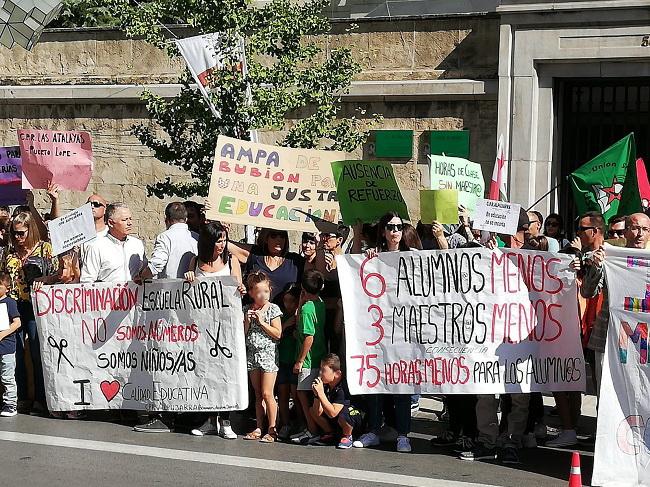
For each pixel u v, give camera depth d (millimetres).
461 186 9812
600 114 13906
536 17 13398
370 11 16859
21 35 13281
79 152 11234
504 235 9586
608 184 10773
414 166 14328
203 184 13000
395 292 8984
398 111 14375
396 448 9156
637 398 7891
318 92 12945
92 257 10156
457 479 8102
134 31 12789
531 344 8859
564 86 14016
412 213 14352
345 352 9219
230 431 9531
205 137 12797
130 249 10320
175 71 15359
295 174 10250
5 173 11992
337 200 9984
